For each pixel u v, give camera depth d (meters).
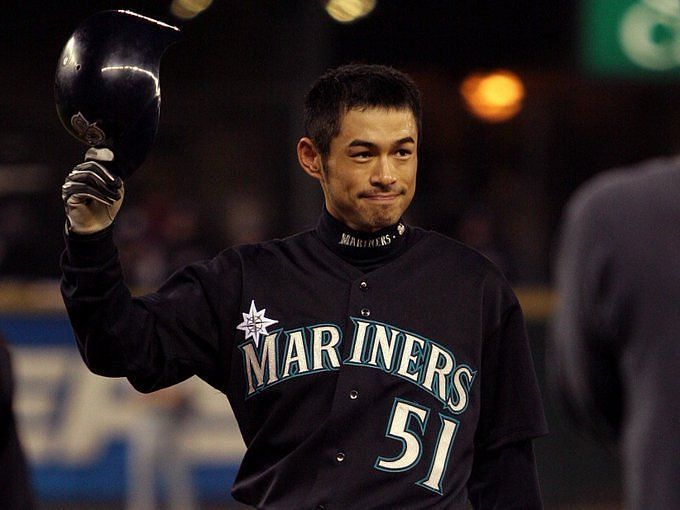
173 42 9.27
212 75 47.25
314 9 46.50
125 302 9.20
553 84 52.19
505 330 9.95
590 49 39.56
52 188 45.03
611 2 39.22
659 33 39.09
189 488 30.91
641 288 7.57
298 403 9.45
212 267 9.88
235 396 9.76
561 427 32.12
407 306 9.64
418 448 9.31
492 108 51.91
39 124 46.69
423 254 9.87
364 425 9.33
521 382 9.95
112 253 9.09
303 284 9.70
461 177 48.56
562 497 32.00
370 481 9.22
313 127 9.60
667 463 7.43
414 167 9.51
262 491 9.55
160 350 9.55
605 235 7.71
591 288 7.76
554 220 49.16
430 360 9.52
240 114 47.12
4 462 10.76
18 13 47.38
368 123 9.29
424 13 51.31
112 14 9.30
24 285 38.09
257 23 47.12
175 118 47.06
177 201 44.50
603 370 7.88
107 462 31.08
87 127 9.03
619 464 32.22
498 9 51.50
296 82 46.91
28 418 31.27
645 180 7.79
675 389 7.46
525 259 44.81
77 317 9.12
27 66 47.53
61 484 31.11
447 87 52.06
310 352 9.48
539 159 51.81
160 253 41.91
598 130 52.34
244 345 9.66
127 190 45.09
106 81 8.94
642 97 52.41
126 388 31.20
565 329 7.99
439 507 9.26
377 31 51.09
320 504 9.22
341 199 9.50
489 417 10.00
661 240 7.59
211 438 31.11
